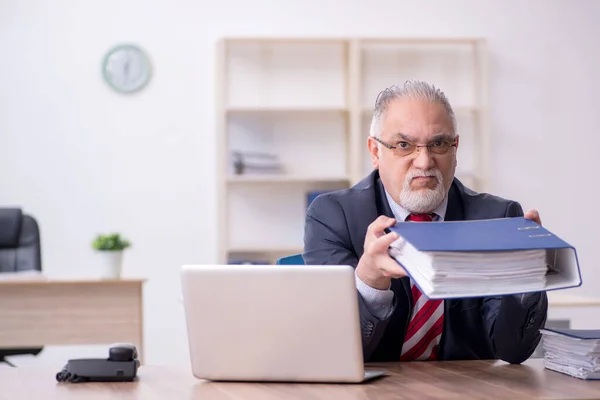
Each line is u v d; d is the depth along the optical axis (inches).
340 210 83.7
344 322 64.1
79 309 163.2
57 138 207.3
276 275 65.0
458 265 58.9
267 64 212.5
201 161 210.8
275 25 212.4
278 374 65.9
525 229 62.5
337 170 214.5
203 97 210.8
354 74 205.6
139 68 208.8
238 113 211.5
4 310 162.2
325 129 214.4
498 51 216.7
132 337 163.9
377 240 63.0
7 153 206.1
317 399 58.5
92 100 208.1
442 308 79.9
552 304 141.9
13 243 176.6
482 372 69.6
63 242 207.3
